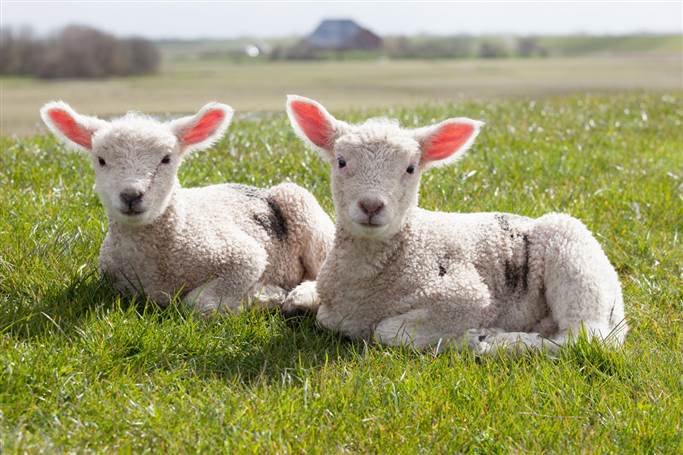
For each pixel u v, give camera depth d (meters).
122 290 5.52
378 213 4.74
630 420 4.02
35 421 3.89
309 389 4.29
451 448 3.80
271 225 5.92
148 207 5.09
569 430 3.97
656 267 6.51
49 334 4.72
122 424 3.87
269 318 5.41
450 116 12.93
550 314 5.30
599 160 9.85
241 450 3.68
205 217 5.62
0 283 5.48
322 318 5.29
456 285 5.08
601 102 16.39
